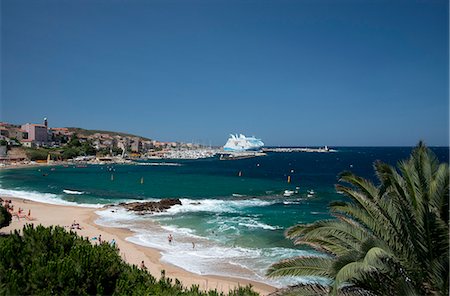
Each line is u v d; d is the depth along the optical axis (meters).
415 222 8.28
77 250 10.11
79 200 59.75
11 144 148.62
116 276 10.49
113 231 37.41
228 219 43.53
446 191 7.90
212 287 22.20
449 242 7.56
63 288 8.75
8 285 8.30
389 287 8.12
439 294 7.56
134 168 138.38
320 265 8.77
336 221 9.34
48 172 114.06
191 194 67.62
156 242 33.00
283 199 61.06
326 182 87.62
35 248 10.41
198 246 31.58
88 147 180.25
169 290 10.72
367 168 131.12
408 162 9.31
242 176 105.44
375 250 7.04
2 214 27.64
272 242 32.59
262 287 22.38
